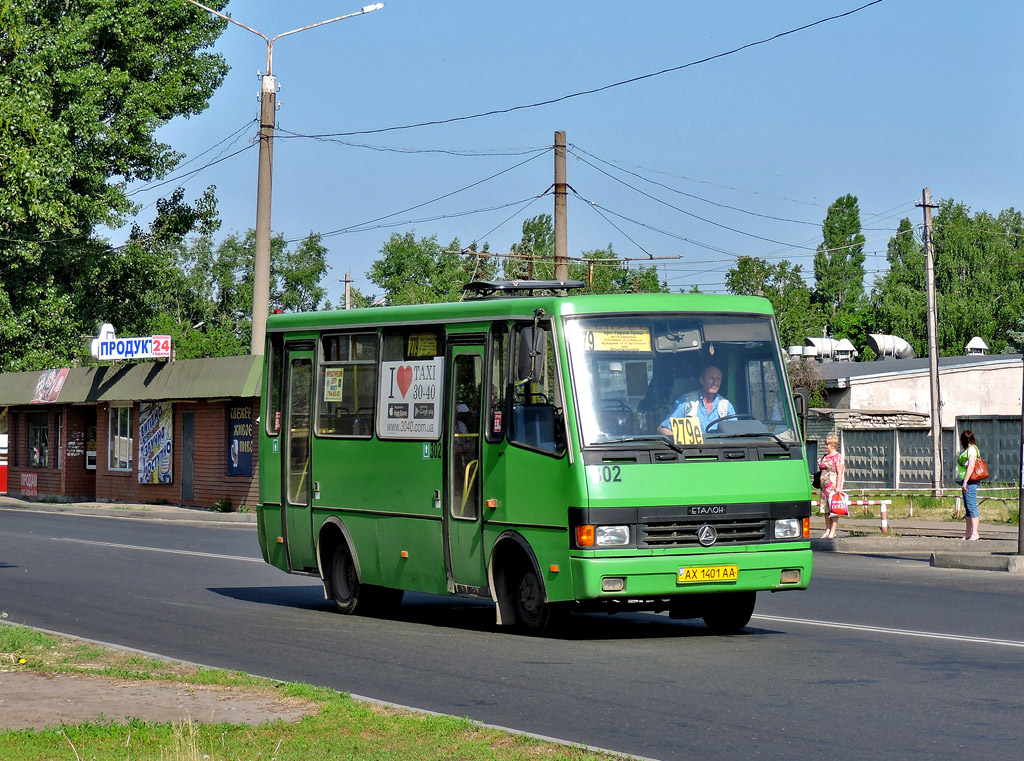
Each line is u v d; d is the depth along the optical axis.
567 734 8.39
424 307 14.23
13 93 18.72
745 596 13.02
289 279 96.06
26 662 10.79
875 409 50.00
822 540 25.95
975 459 24.91
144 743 7.80
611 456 11.91
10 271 49.06
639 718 8.86
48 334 51.16
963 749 7.88
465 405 13.48
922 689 9.83
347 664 11.37
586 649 12.04
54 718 8.60
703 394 12.43
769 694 9.67
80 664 10.78
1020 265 96.94
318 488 15.77
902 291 96.38
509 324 12.86
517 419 12.66
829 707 9.16
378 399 14.81
